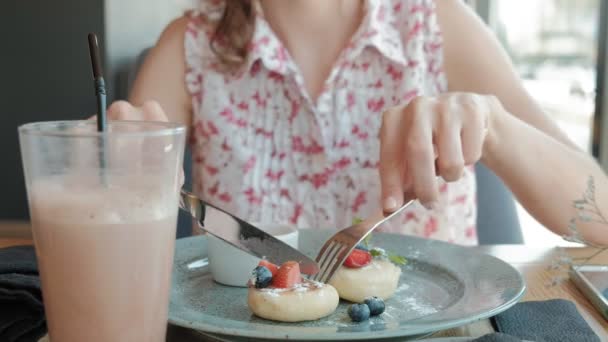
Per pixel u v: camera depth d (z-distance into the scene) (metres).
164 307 0.55
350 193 1.23
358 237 0.74
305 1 1.24
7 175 1.97
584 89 2.08
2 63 1.93
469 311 0.65
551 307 0.69
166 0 2.41
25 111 1.94
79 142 0.52
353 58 1.22
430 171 0.75
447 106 0.80
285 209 1.25
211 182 1.29
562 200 0.98
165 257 0.54
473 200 1.31
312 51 1.27
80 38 1.89
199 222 0.72
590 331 0.64
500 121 0.99
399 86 1.23
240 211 1.26
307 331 0.61
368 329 0.62
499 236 1.46
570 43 2.15
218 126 1.27
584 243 0.79
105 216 0.52
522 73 2.38
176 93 1.31
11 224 1.98
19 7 1.90
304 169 1.25
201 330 0.62
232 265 0.77
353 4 1.25
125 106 0.96
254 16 1.26
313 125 1.23
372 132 1.24
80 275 0.52
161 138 0.53
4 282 0.64
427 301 0.74
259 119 1.26
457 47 1.26
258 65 1.25
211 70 1.28
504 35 2.43
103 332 0.53
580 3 2.10
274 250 0.74
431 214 1.25
